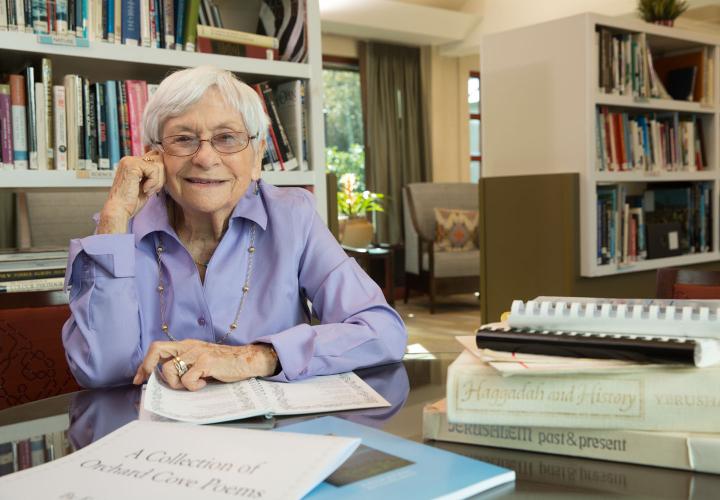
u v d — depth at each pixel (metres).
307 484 0.55
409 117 8.41
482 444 0.73
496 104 3.89
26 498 0.58
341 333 1.18
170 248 1.35
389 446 0.69
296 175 2.55
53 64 2.20
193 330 1.33
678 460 0.64
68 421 0.95
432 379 1.12
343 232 7.54
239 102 1.29
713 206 4.27
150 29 2.23
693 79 4.15
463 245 7.16
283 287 1.38
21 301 1.49
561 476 0.63
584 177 3.53
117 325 1.20
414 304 7.58
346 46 8.06
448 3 8.20
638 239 3.85
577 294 3.59
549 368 0.65
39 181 2.03
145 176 1.29
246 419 0.89
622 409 0.65
